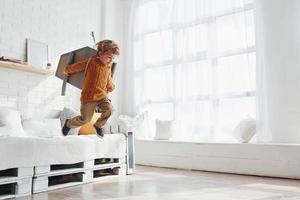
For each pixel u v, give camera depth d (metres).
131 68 5.31
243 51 4.04
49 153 2.63
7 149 2.30
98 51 2.53
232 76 4.10
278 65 3.68
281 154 3.29
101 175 3.37
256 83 3.78
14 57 3.89
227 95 4.12
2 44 3.79
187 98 4.51
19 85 3.96
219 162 3.73
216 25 4.31
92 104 2.45
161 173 3.63
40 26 4.24
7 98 3.82
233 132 3.91
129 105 5.27
